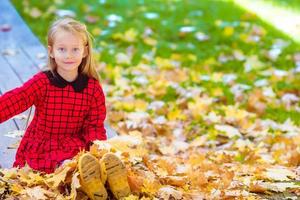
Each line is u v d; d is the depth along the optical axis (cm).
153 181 425
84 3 1040
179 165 512
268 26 957
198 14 1006
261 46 887
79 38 424
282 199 443
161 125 654
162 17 996
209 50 878
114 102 706
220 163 542
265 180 484
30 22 944
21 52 700
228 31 923
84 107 441
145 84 760
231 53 864
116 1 1060
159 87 746
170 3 1064
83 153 408
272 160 548
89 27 942
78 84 437
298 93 751
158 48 881
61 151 436
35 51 706
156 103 705
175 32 937
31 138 443
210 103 712
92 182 392
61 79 434
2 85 596
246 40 902
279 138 617
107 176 398
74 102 437
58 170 409
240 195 429
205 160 545
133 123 646
